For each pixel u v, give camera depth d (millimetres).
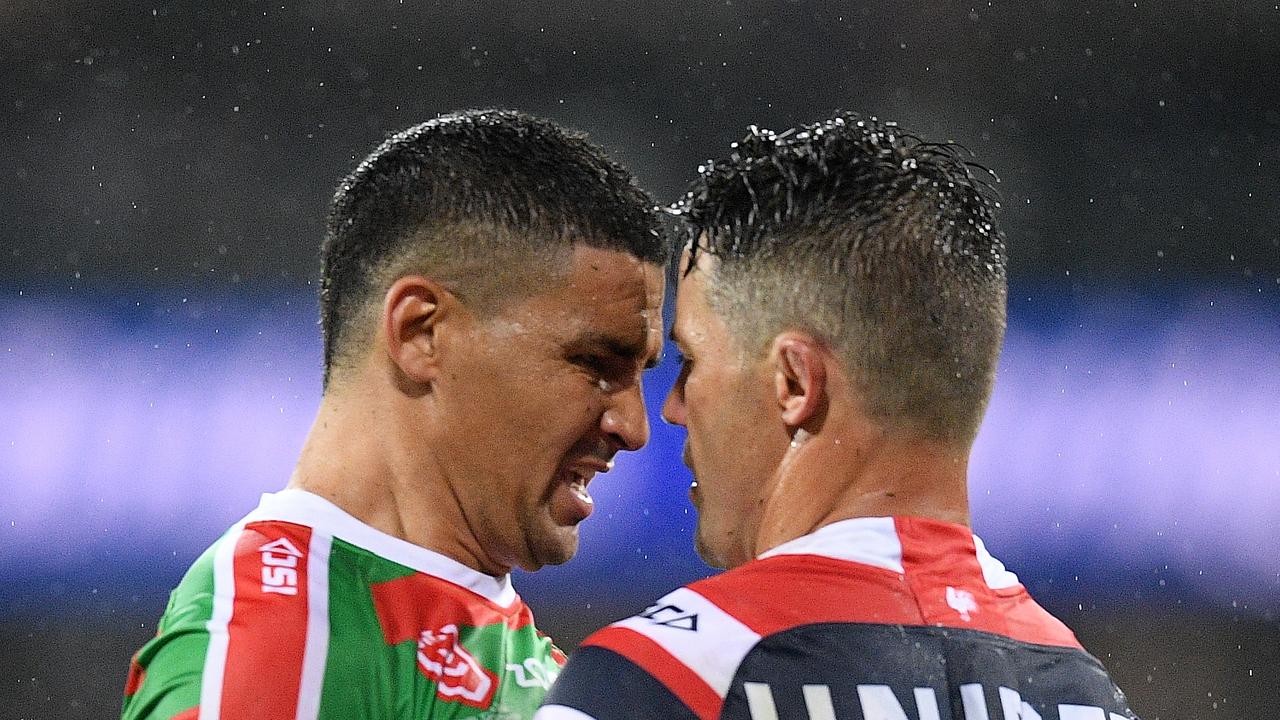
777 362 5219
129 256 26609
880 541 5074
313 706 5496
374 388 6250
